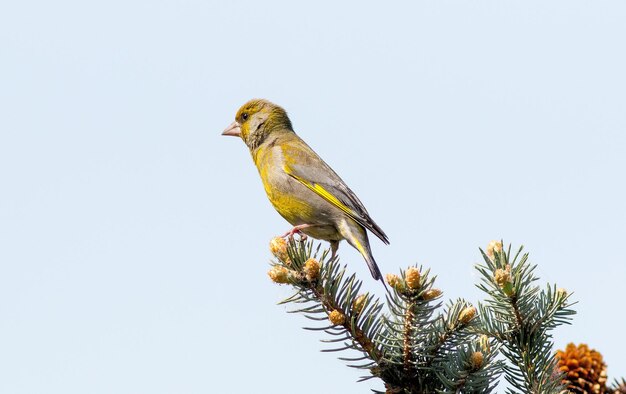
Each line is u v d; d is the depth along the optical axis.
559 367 6.48
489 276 6.89
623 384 6.36
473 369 6.32
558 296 6.74
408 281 6.34
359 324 6.70
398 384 6.76
